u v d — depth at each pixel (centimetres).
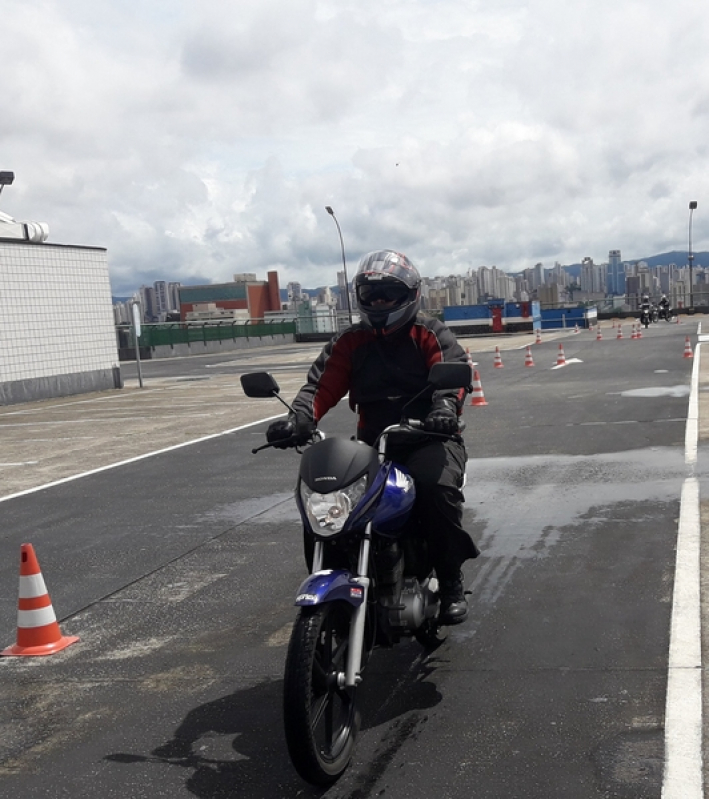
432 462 429
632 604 540
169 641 543
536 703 418
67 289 2539
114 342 2709
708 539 662
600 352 2923
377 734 397
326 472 371
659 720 390
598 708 407
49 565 735
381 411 454
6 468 1261
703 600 535
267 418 1655
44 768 393
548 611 541
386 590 403
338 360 456
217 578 666
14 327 2364
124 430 1619
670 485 846
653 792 332
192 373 3388
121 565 720
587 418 1337
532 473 956
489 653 483
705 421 1210
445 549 432
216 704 447
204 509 906
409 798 345
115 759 396
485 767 363
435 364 405
